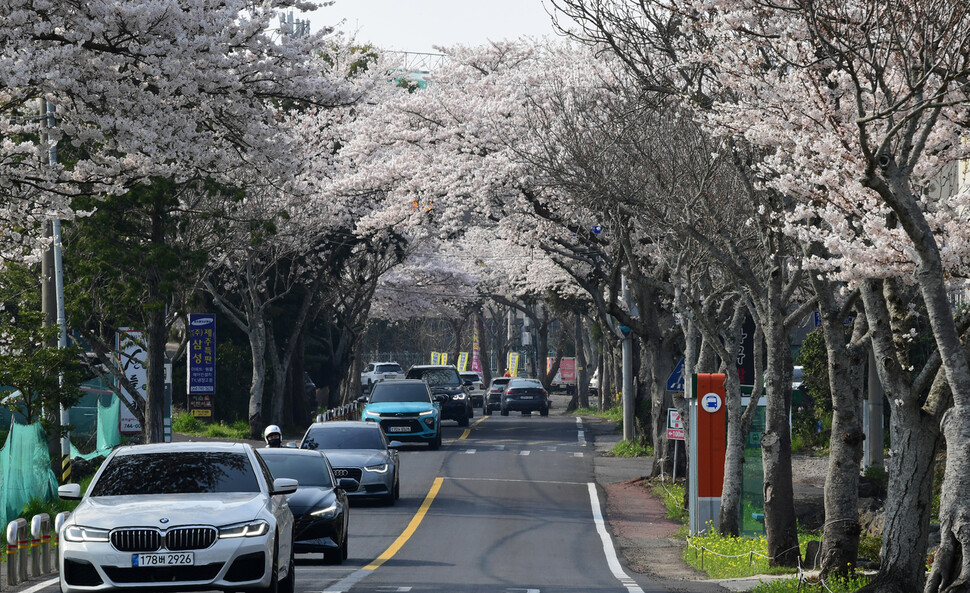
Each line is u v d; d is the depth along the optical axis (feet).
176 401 303.89
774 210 100.63
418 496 171.53
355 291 332.39
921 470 74.90
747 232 128.36
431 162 216.74
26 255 136.46
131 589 65.31
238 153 113.29
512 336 615.98
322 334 352.28
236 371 300.40
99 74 97.86
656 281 140.05
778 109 82.94
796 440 223.92
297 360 315.78
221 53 101.71
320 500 107.04
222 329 301.02
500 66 230.89
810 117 78.74
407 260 373.20
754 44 87.56
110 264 172.24
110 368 189.16
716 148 119.75
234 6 104.47
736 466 126.41
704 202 121.90
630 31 113.60
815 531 138.10
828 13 74.64
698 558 114.21
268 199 236.02
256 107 111.45
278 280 290.56
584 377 453.17
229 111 108.47
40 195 105.29
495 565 108.68
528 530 138.62
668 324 201.05
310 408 353.92
